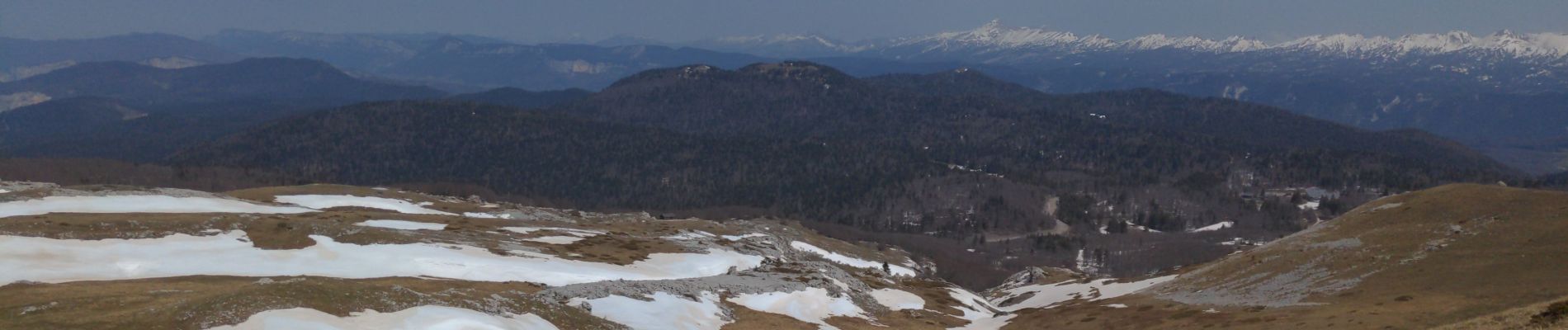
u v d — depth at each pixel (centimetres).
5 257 8781
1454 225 10750
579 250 12650
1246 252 13625
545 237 13838
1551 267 8338
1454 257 9512
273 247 10512
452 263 10350
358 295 6144
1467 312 7419
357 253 10462
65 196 14075
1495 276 8469
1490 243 9706
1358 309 8269
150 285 7850
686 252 13775
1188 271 13525
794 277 11675
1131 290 13112
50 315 5947
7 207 12875
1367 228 12169
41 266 8631
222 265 9500
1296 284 10175
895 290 13038
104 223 10644
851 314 10319
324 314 5725
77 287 7494
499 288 9038
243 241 10700
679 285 9531
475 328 6000
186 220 11319
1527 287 7856
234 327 5400
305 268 9612
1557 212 10362
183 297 6669
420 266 10106
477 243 11981
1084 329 10200
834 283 11619
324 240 11038
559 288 8669
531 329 6469
